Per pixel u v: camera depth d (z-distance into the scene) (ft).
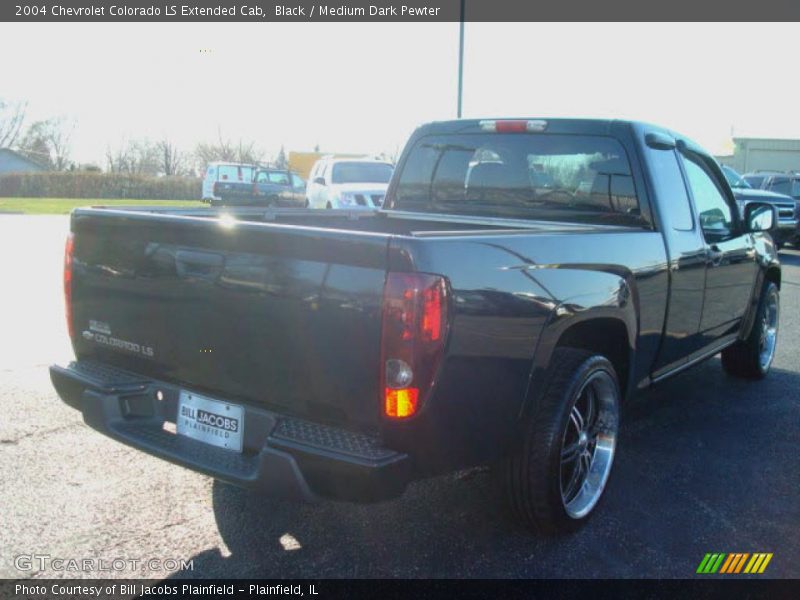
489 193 15.84
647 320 12.84
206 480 12.84
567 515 11.03
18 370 19.07
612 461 12.18
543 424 10.45
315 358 8.92
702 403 18.07
